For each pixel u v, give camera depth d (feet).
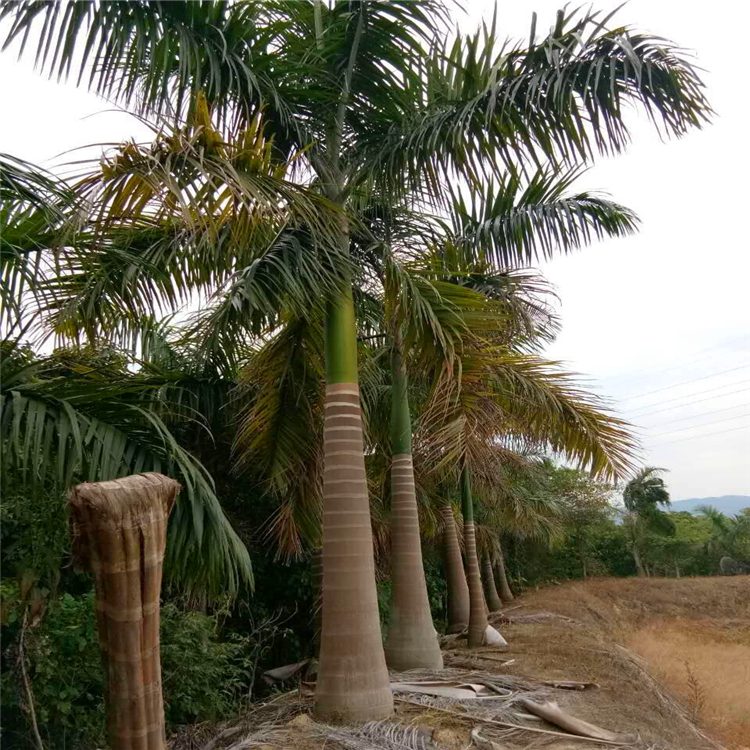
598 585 81.82
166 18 16.63
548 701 19.83
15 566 14.33
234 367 23.85
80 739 17.17
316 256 17.35
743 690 26.96
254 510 29.63
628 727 18.06
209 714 20.20
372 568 18.25
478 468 23.38
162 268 16.88
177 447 12.12
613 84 16.61
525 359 23.00
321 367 22.67
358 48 20.35
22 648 14.67
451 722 17.65
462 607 38.58
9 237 12.44
